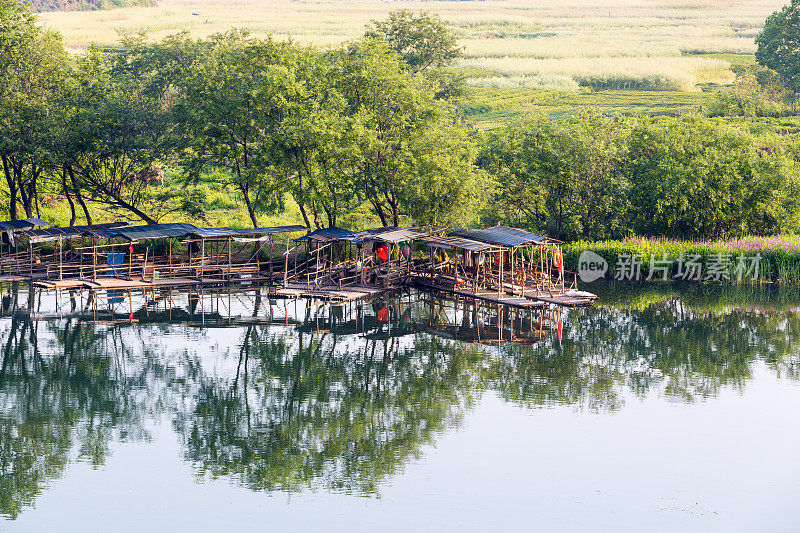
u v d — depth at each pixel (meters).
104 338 52.03
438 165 67.81
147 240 70.69
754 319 58.03
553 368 46.25
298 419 38.38
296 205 91.12
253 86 68.62
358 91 71.31
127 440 35.66
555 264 63.03
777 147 89.12
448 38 116.62
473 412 38.81
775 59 155.88
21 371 45.28
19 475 31.81
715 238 80.12
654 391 41.72
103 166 79.62
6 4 72.12
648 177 79.06
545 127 79.31
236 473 32.09
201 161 75.00
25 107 70.31
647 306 62.03
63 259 68.81
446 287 63.69
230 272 66.19
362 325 56.62
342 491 30.31
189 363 47.31
